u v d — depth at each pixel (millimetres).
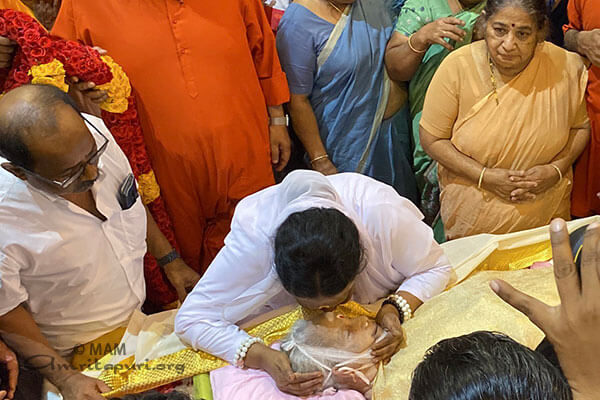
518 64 2236
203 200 2678
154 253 2459
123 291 2133
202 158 2525
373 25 2822
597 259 884
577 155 2525
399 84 2955
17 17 2045
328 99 2906
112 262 2059
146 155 2459
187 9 2385
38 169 1662
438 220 2988
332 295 1581
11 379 1797
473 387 879
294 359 1799
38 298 1962
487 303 1932
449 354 939
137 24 2346
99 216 1998
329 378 1786
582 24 2604
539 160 2439
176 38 2377
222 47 2438
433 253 2025
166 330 2156
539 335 1824
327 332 1808
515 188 2420
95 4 2338
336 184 1923
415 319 1959
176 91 2414
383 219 1845
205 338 1937
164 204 2633
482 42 2350
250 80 2564
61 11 2383
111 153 2047
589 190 2750
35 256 1833
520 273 2148
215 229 2807
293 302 2043
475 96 2361
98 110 2342
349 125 2934
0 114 1635
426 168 3062
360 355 1801
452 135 2498
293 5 2836
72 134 1651
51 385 1947
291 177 1786
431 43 2652
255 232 1790
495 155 2426
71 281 1954
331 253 1531
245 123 2562
